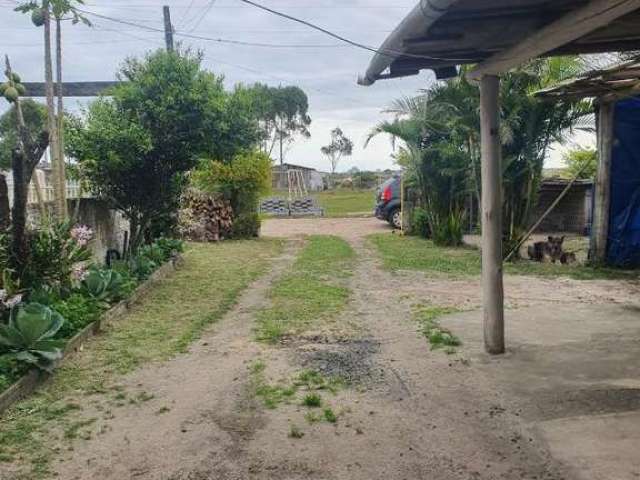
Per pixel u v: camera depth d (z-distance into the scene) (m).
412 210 17.75
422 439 3.99
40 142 6.33
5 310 5.76
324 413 4.42
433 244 15.12
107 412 4.50
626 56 7.62
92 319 6.59
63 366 5.52
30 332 5.04
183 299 8.52
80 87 11.22
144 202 10.23
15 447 3.93
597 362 5.44
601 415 4.27
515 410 4.41
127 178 9.90
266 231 20.03
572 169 17.34
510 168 11.87
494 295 5.74
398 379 5.13
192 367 5.54
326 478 3.53
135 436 4.10
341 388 4.94
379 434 4.07
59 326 5.37
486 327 5.81
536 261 11.99
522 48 4.60
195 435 4.11
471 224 15.92
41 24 7.57
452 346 6.05
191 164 10.18
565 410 4.38
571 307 7.74
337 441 3.98
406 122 14.62
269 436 4.07
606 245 11.13
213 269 11.29
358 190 50.66
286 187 40.41
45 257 6.80
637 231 10.79
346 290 9.15
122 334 6.62
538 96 8.95
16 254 6.49
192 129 9.54
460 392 4.80
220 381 5.15
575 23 3.90
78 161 9.27
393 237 17.16
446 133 14.31
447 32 4.43
